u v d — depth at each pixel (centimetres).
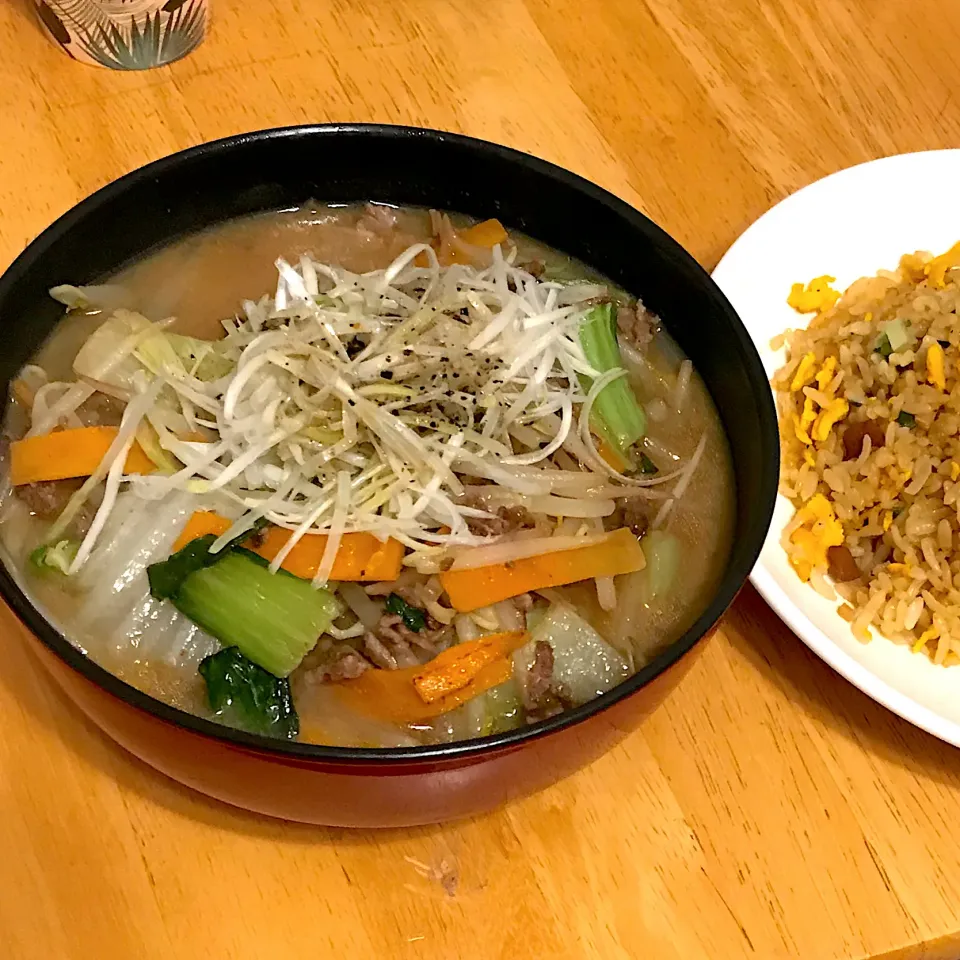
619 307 39
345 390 34
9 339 35
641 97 52
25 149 46
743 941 34
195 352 36
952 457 42
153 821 34
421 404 35
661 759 36
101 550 33
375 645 32
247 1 52
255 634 32
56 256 36
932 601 40
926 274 47
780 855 35
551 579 33
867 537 42
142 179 36
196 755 28
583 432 36
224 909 33
